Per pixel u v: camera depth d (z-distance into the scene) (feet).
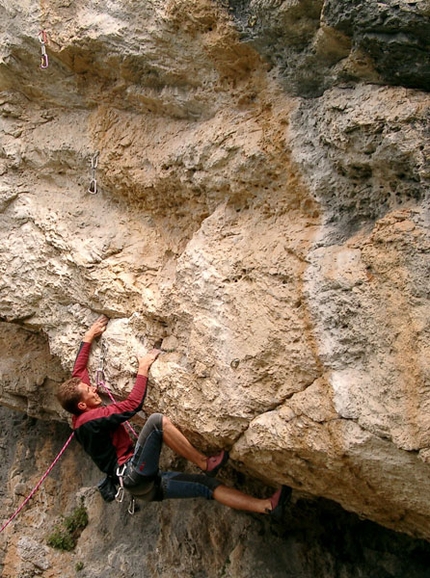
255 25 13.65
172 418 15.44
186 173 15.49
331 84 13.28
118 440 15.71
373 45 12.09
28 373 20.47
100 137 16.97
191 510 19.08
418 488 12.43
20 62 17.07
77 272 17.03
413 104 11.96
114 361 16.28
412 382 11.68
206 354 14.56
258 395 13.79
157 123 16.30
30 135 17.98
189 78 15.17
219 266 14.64
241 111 14.78
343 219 13.35
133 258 16.65
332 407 12.67
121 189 16.99
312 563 17.29
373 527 17.43
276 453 13.82
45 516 21.67
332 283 12.75
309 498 16.83
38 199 17.92
